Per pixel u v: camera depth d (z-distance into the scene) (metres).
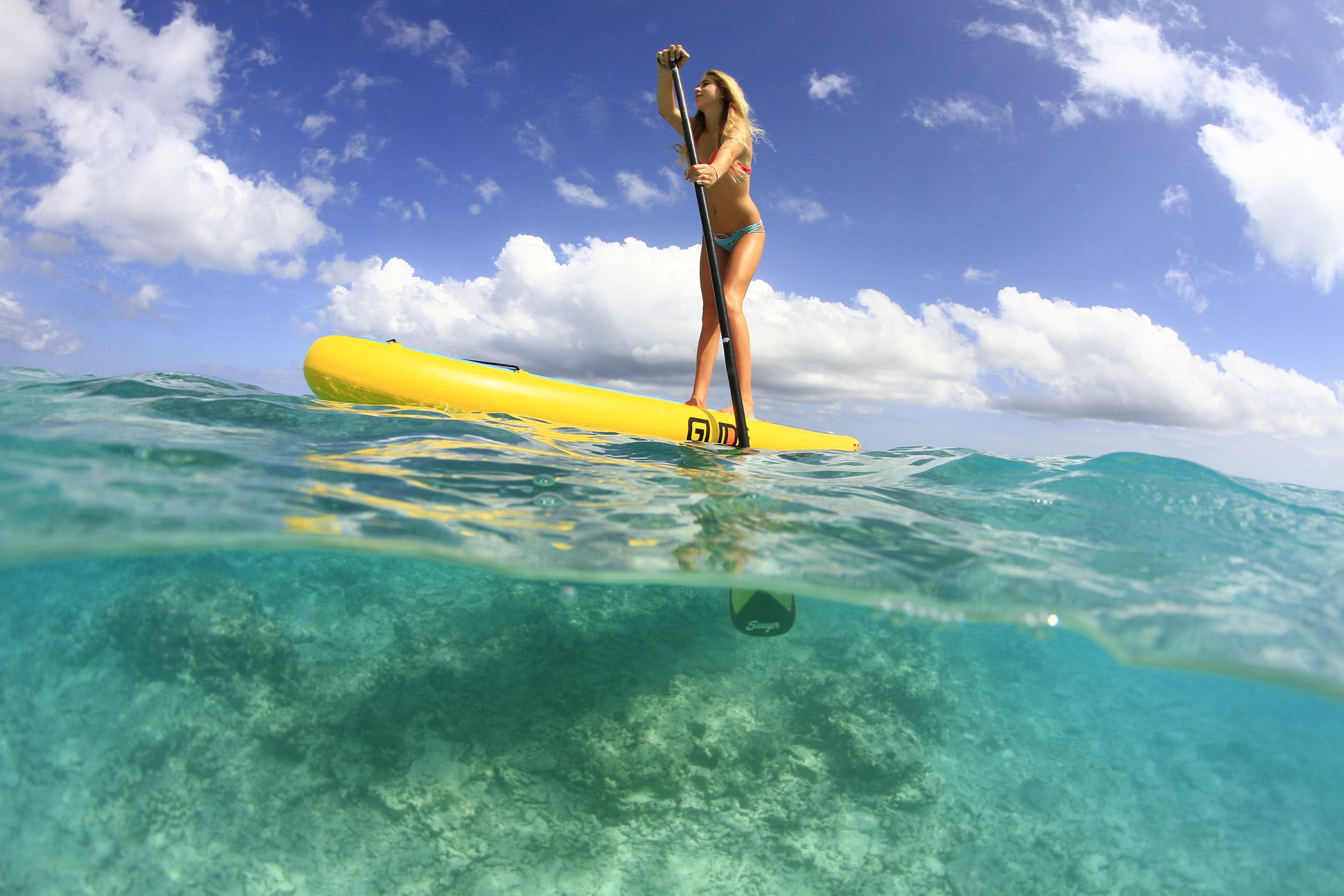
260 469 2.34
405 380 4.03
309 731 2.77
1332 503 3.33
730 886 2.29
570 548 1.98
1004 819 2.69
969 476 3.65
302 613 3.58
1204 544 2.43
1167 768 3.04
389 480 2.45
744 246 4.81
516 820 2.45
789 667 3.50
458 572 3.16
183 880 2.11
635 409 4.37
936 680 3.57
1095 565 2.15
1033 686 3.69
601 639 3.64
